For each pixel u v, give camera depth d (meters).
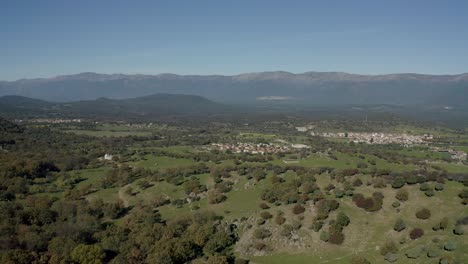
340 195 140.88
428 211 122.88
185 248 113.75
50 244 112.06
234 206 150.12
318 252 118.81
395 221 123.50
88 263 102.88
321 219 130.00
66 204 145.50
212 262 106.00
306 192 146.88
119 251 114.56
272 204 145.88
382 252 112.62
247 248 123.12
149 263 105.00
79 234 120.19
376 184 143.12
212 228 129.25
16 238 114.38
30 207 141.00
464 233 110.62
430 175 146.62
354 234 122.81
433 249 107.12
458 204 124.31
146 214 143.75
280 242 124.69
